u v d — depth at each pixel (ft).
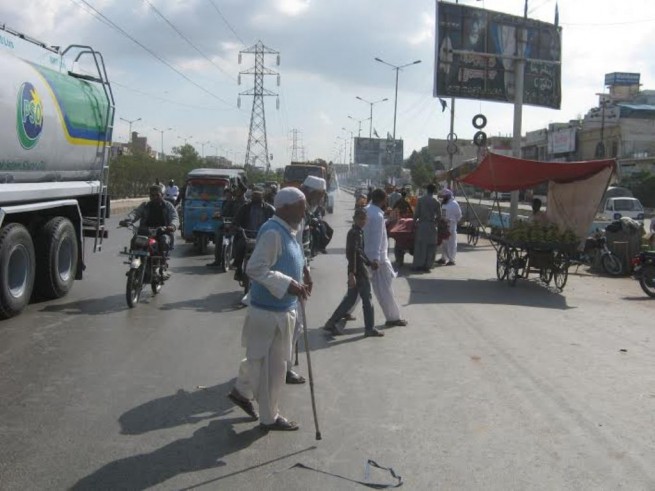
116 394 19.30
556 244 41.75
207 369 22.11
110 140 39.47
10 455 14.89
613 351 26.18
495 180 48.14
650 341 28.19
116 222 87.66
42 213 33.37
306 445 15.90
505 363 23.90
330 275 46.34
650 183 163.94
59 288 33.65
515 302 37.58
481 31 88.22
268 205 36.09
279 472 14.37
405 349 25.71
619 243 50.93
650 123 196.13
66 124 32.86
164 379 20.89
